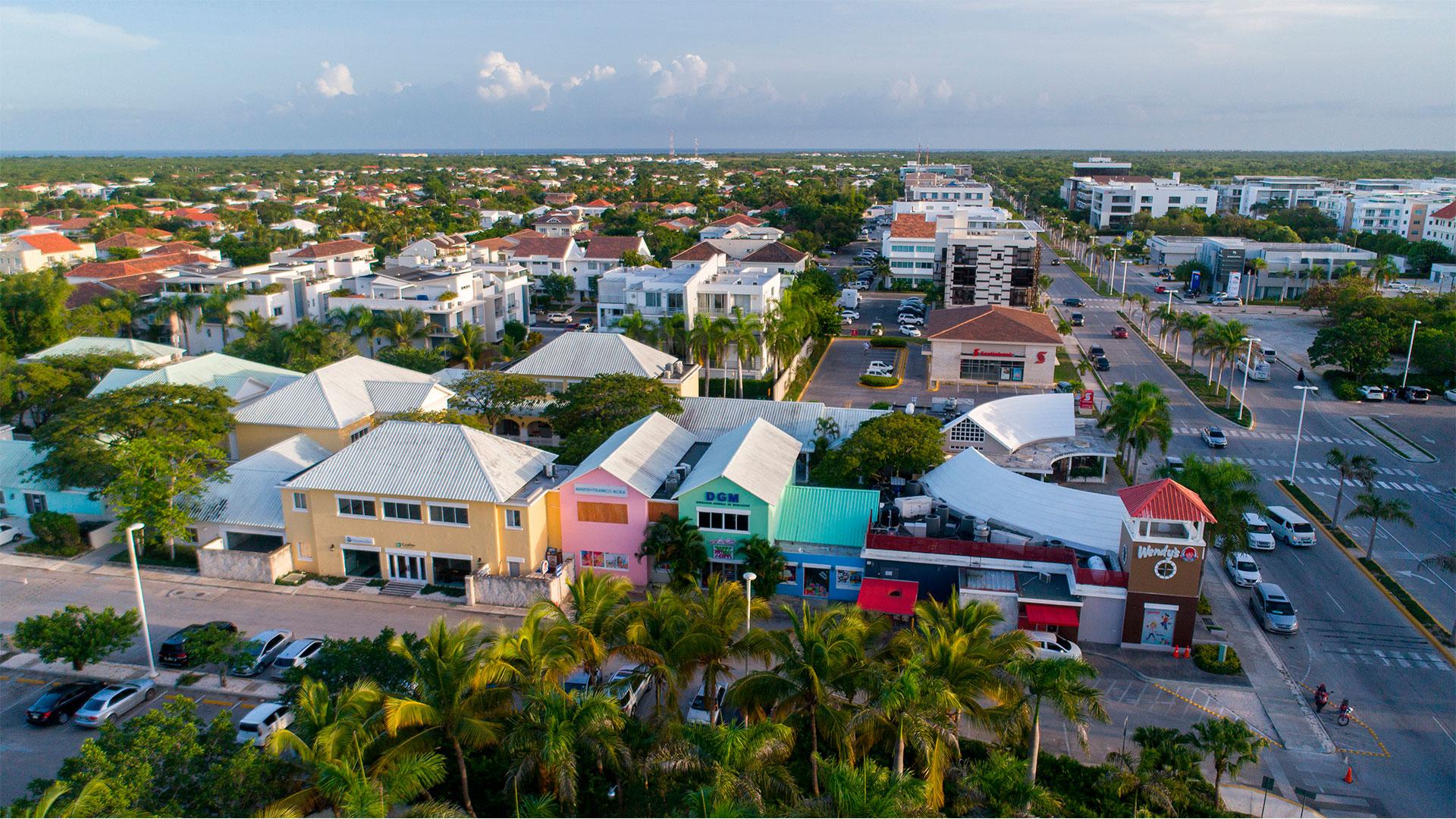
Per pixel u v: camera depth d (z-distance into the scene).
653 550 56.47
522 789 34.41
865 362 121.56
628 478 57.94
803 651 34.97
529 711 33.38
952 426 75.88
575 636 36.66
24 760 41.72
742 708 35.81
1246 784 39.59
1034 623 51.78
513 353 118.31
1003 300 146.62
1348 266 154.75
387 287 120.88
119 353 93.12
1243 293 167.12
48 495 67.88
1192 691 46.91
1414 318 117.25
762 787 30.62
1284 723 44.25
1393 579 59.00
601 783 35.38
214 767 31.86
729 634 38.34
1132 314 152.38
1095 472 77.56
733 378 109.75
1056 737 43.34
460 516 57.88
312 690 33.72
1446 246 184.38
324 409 74.06
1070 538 54.22
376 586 59.19
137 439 61.69
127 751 31.64
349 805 27.30
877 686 34.06
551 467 63.00
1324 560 62.12
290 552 61.22
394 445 61.12
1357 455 74.38
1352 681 47.88
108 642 46.62
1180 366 118.06
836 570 56.59
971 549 53.62
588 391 73.50
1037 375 109.31
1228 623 53.62
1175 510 48.97
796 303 111.06
